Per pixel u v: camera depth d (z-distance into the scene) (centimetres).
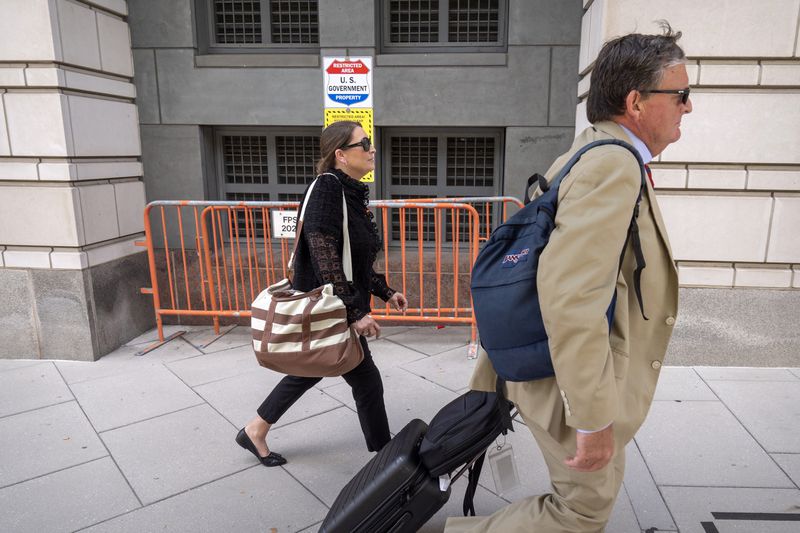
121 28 454
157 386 369
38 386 371
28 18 372
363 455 282
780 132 358
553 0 442
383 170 498
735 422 309
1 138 391
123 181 461
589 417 124
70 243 402
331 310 218
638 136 149
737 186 366
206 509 240
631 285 141
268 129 493
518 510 176
